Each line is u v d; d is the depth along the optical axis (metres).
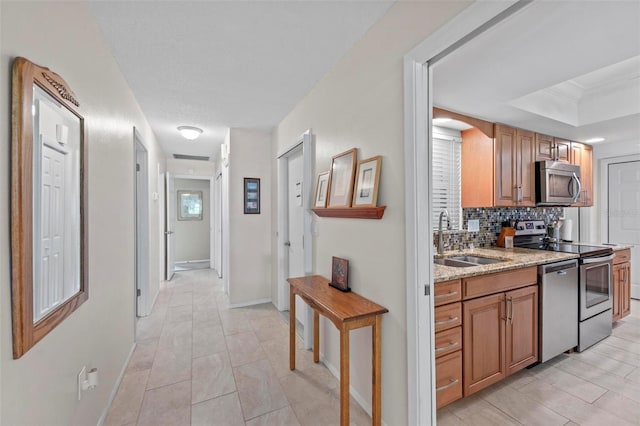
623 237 3.67
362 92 1.72
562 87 2.49
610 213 3.76
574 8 1.21
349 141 1.87
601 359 2.30
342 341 1.43
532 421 1.63
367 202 1.61
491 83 1.89
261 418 1.66
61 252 1.12
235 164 3.63
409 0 1.36
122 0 1.42
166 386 1.96
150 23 1.60
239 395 1.87
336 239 2.03
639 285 3.60
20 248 0.85
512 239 2.98
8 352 0.82
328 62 2.03
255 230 3.73
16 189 0.84
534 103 2.42
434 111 2.33
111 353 1.81
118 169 2.04
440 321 1.63
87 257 1.35
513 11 1.00
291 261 3.27
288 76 2.23
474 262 2.50
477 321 1.79
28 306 0.88
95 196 1.54
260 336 2.75
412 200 1.33
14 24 0.86
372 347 1.54
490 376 1.84
